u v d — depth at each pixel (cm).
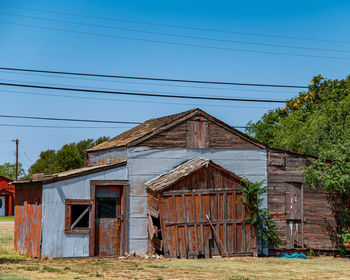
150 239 2027
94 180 2003
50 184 1927
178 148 2148
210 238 1972
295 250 2234
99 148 2423
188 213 1959
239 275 1487
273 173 2248
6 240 2805
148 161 2103
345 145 2261
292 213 2253
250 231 2048
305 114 3297
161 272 1526
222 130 2211
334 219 2314
